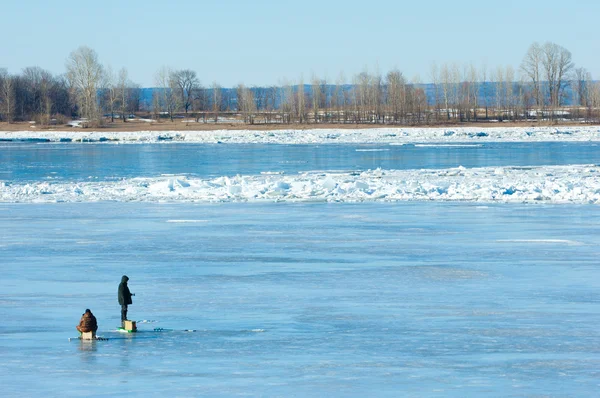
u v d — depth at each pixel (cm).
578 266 7069
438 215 10475
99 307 5769
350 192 12875
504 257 7531
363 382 3934
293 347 4653
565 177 14688
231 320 5356
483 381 3934
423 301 5844
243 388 3844
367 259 7550
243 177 15425
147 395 3753
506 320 5253
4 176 16925
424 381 3944
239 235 9025
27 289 6362
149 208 11575
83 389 3856
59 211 11300
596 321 5203
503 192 12462
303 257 7688
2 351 4603
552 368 4162
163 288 6388
